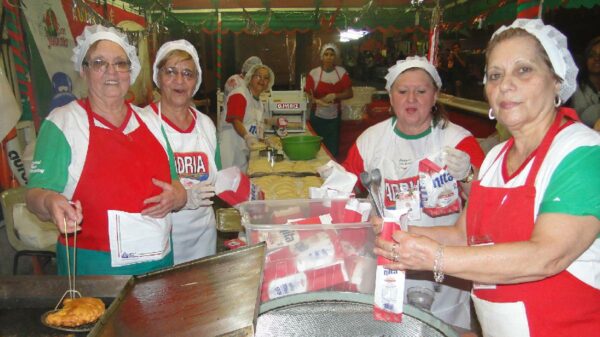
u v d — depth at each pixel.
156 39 6.54
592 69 3.13
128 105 1.92
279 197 2.69
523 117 1.20
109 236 1.75
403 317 1.17
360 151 2.21
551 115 1.23
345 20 7.54
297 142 3.73
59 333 1.43
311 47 10.18
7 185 3.11
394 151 2.10
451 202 1.73
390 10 7.43
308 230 1.39
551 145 1.17
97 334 1.08
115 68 1.76
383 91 8.22
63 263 1.83
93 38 1.75
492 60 1.24
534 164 1.19
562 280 1.15
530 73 1.17
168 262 1.94
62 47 4.09
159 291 1.30
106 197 1.74
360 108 7.72
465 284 1.95
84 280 1.63
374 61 10.02
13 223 2.89
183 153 2.34
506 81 1.20
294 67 10.50
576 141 1.12
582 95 3.22
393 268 1.14
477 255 1.06
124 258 1.77
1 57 3.05
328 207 1.56
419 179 1.76
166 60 2.25
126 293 1.30
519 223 1.19
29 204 1.66
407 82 1.94
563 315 1.16
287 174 3.25
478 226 1.34
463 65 7.32
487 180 1.38
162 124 2.23
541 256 1.05
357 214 1.45
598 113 3.13
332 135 6.70
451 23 6.92
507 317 1.22
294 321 1.19
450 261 1.07
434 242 1.10
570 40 4.20
